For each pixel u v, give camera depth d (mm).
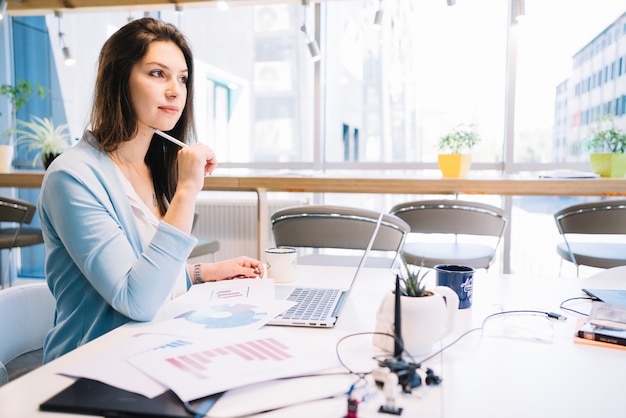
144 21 1146
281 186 2678
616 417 572
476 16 3555
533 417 570
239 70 4059
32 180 2963
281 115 4012
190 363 678
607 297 1058
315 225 1847
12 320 1044
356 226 1810
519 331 869
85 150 1066
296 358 709
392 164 3791
